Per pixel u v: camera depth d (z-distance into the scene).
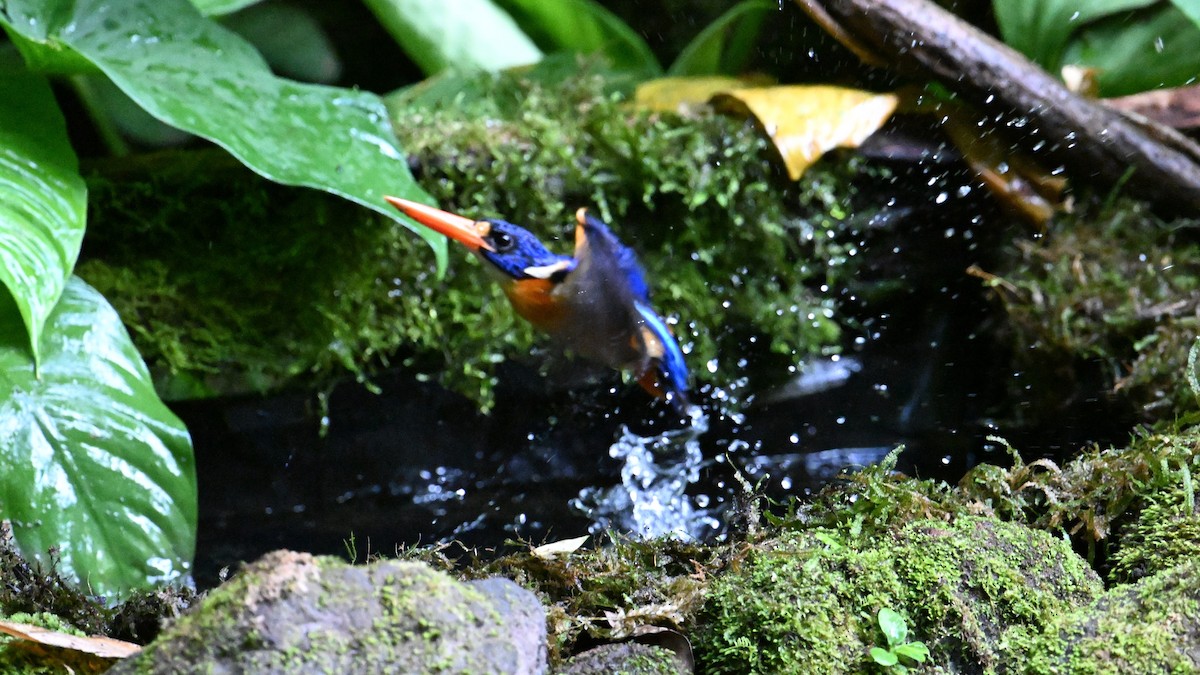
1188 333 5.72
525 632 2.72
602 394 6.48
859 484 4.05
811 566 3.47
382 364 6.54
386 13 7.97
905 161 6.29
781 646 3.27
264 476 6.34
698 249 6.49
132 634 3.62
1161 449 4.02
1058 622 3.30
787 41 7.52
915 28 5.71
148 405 4.69
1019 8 6.70
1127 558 3.71
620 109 6.52
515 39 8.14
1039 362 6.17
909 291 6.62
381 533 5.67
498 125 6.44
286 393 6.42
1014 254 6.40
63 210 4.66
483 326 6.41
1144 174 6.04
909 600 3.38
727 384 6.59
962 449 6.10
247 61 5.63
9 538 4.04
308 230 6.26
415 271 6.35
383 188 5.33
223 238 6.25
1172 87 6.54
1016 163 6.16
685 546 3.88
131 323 6.19
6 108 4.85
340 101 5.59
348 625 2.54
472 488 6.30
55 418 4.48
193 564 5.35
